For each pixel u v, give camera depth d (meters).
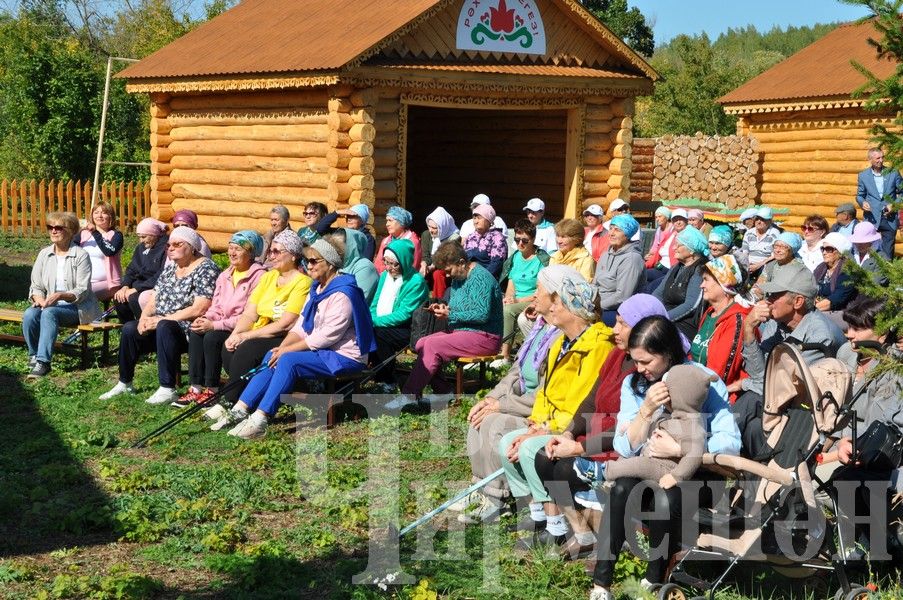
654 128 37.34
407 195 23.16
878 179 16.42
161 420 9.43
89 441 8.66
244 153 17.39
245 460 8.30
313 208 12.94
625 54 17.69
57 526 6.69
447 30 16.02
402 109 15.68
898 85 5.95
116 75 18.84
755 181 23.62
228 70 16.55
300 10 18.41
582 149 17.81
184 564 6.17
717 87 36.41
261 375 9.17
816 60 23.42
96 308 11.69
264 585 5.87
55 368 11.37
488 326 10.05
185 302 10.16
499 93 16.61
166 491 7.41
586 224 14.56
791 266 7.31
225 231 18.00
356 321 9.34
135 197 26.02
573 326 6.58
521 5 16.75
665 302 9.66
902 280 5.73
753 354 7.16
